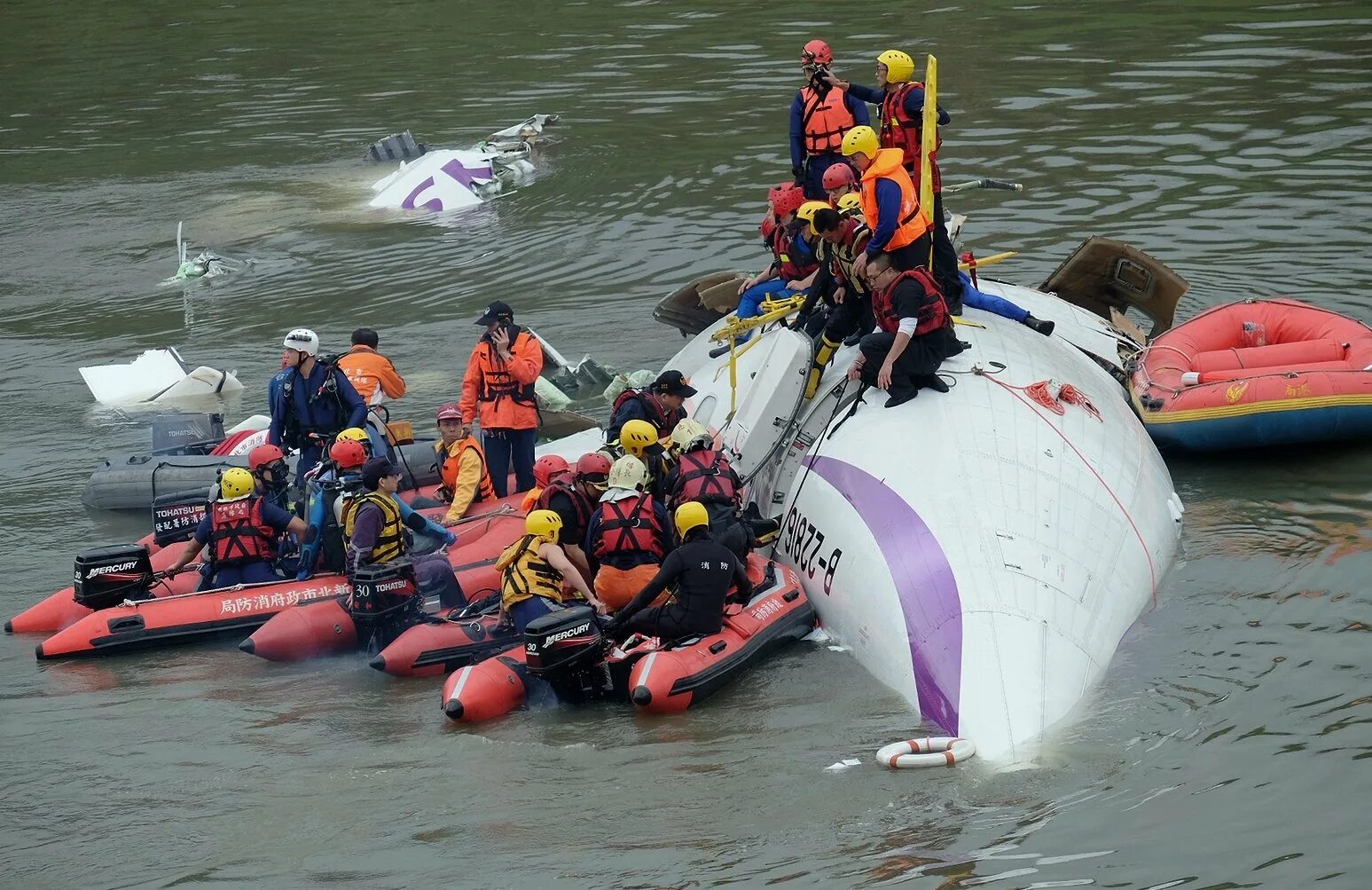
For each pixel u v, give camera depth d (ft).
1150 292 131.64
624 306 167.94
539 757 78.23
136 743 82.89
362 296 179.83
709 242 186.91
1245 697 77.97
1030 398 96.58
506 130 243.60
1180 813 67.82
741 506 99.66
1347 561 93.91
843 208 96.63
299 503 112.37
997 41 274.77
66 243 209.87
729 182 209.97
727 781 73.61
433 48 315.99
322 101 279.90
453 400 143.33
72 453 137.49
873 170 94.22
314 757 79.77
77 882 68.28
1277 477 109.91
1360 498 104.42
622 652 85.97
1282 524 100.63
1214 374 114.21
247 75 306.35
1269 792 68.95
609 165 222.48
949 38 280.10
